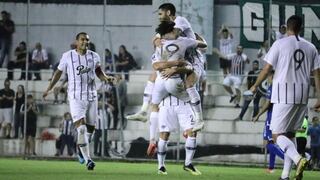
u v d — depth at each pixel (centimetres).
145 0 3647
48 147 3603
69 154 3528
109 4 3678
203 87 3416
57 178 2048
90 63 2475
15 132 3591
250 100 3434
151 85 2498
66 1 3716
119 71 3638
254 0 3494
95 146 3438
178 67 2194
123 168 2725
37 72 3578
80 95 2461
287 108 1853
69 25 3719
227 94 3488
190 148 2369
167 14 2233
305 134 2745
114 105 3509
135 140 3497
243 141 3434
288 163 2067
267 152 3372
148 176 2202
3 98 3612
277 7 3466
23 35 3741
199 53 2258
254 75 3325
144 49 3647
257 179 2256
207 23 3488
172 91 2264
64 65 2472
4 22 3728
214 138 3453
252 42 3506
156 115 2484
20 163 3019
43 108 3662
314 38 3441
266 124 2731
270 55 1850
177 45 2177
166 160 3356
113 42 3684
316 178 2445
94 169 2594
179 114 2352
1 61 3709
